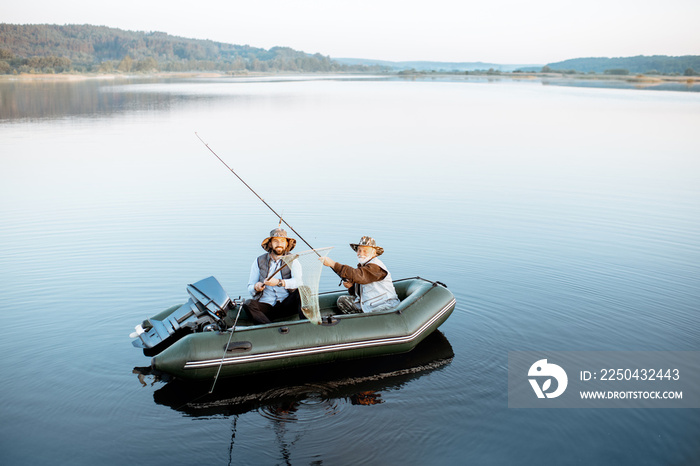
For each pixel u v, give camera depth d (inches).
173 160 544.7
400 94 1929.1
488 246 288.8
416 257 271.1
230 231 309.4
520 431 142.2
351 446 136.4
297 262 189.5
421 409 152.1
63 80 3673.7
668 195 410.9
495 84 3467.0
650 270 257.3
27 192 402.0
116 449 133.8
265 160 545.3
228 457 132.0
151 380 165.0
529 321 205.0
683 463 130.7
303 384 165.9
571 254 278.2
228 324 180.4
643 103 1465.3
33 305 211.0
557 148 639.8
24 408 148.6
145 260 261.4
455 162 541.3
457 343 189.5
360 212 351.9
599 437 140.2
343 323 176.1
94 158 549.3
